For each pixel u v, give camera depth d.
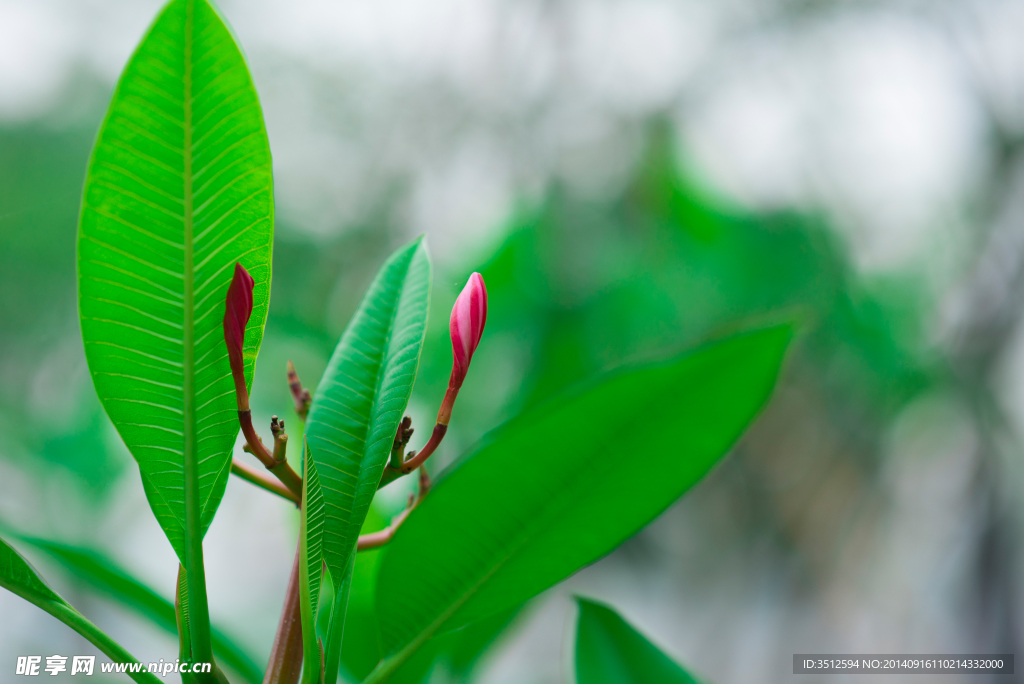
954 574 3.55
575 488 0.92
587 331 2.73
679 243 3.13
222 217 0.89
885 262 3.40
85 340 0.89
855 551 3.65
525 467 0.92
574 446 0.91
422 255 0.98
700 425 0.90
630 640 1.03
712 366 0.89
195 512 0.90
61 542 1.04
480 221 3.02
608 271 2.90
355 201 3.55
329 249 3.51
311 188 3.54
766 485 3.67
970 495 3.41
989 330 3.26
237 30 3.65
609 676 1.02
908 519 3.58
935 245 3.37
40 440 2.88
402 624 0.94
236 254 0.90
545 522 0.93
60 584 2.76
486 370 2.63
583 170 3.29
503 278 2.69
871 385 3.27
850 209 3.40
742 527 3.78
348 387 0.94
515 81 3.45
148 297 0.89
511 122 3.40
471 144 3.46
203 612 0.90
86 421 2.91
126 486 2.92
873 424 3.37
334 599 0.91
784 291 3.09
